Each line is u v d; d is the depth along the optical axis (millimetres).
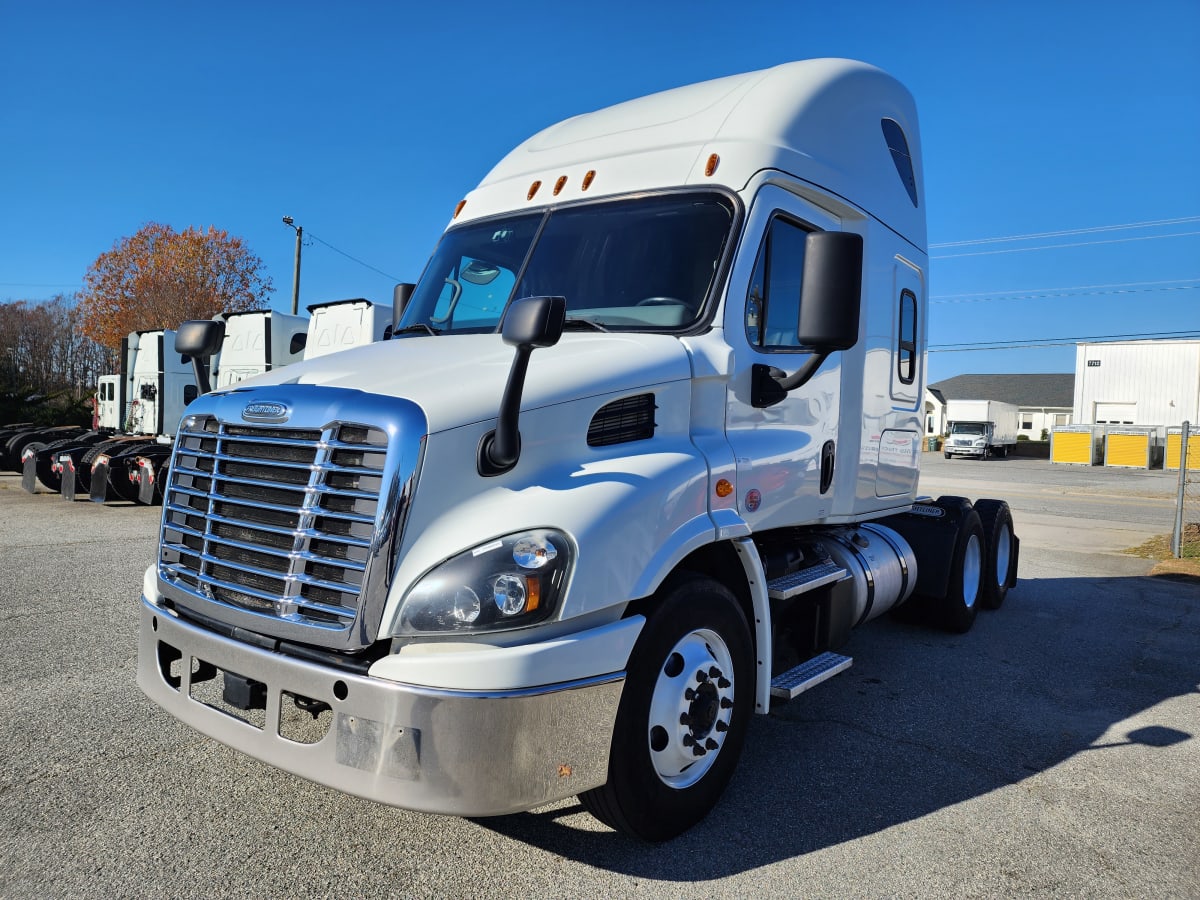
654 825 3242
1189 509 19391
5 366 42281
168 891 2908
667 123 4402
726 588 3568
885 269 5281
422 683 2646
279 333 16891
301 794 3656
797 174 4273
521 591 2715
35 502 14445
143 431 18547
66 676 5102
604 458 3248
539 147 4844
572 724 2816
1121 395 46844
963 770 4219
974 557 7242
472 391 3004
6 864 3049
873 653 6402
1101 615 7926
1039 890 3121
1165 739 4699
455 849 3254
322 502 2873
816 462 4516
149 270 44188
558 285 4152
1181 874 3266
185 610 3318
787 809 3721
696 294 3814
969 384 78312
